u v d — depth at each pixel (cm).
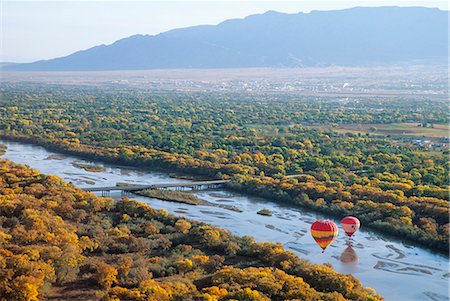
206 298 15975
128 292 16350
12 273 17000
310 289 17338
